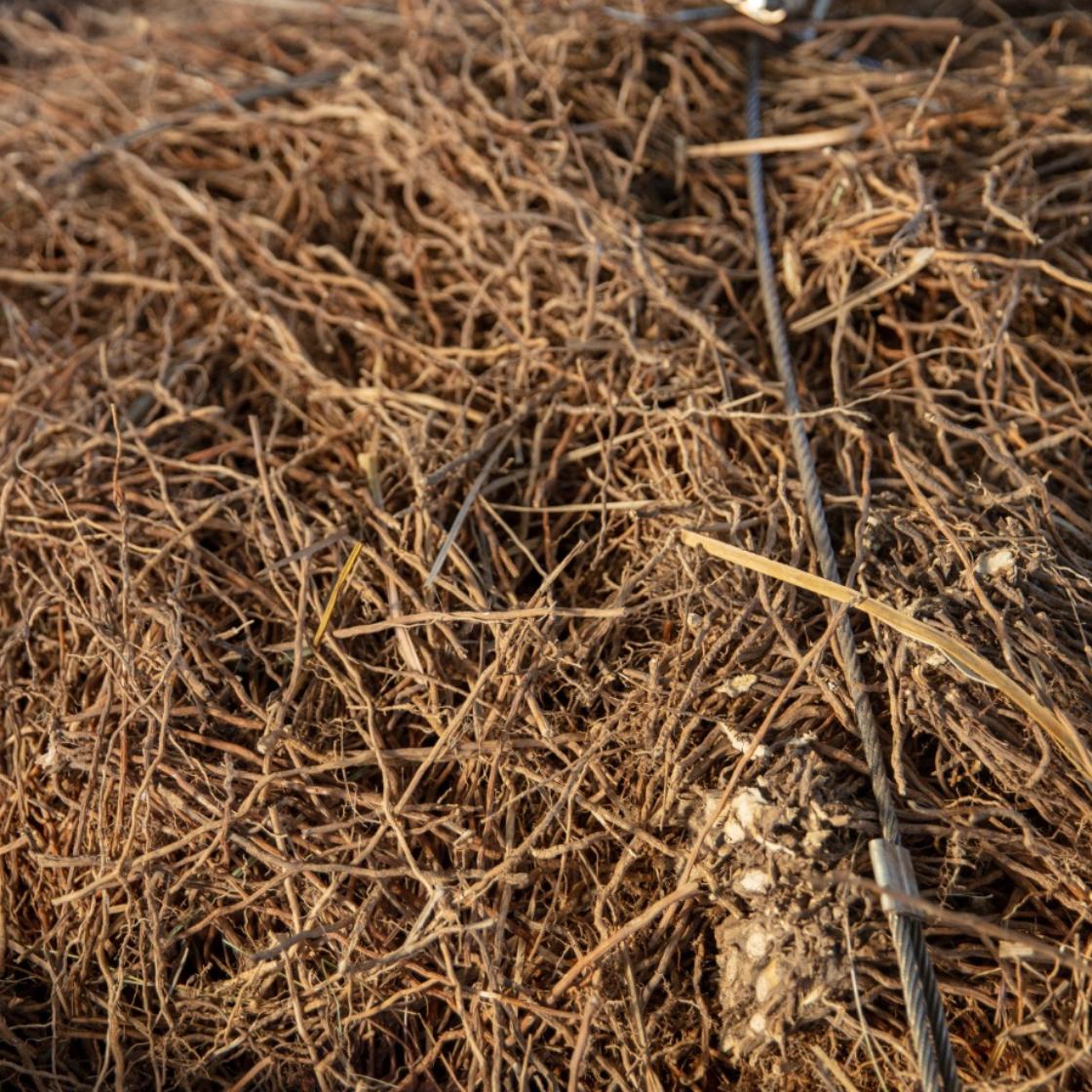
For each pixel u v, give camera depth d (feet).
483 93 1.74
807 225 1.58
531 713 1.32
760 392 1.45
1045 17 1.82
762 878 1.22
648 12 1.79
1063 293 1.51
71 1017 1.32
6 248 1.74
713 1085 1.25
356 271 1.62
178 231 1.69
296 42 1.93
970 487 1.39
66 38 2.01
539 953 1.28
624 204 1.62
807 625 1.33
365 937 1.29
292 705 1.36
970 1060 1.22
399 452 1.48
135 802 1.31
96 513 1.47
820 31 1.82
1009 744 1.27
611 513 1.43
